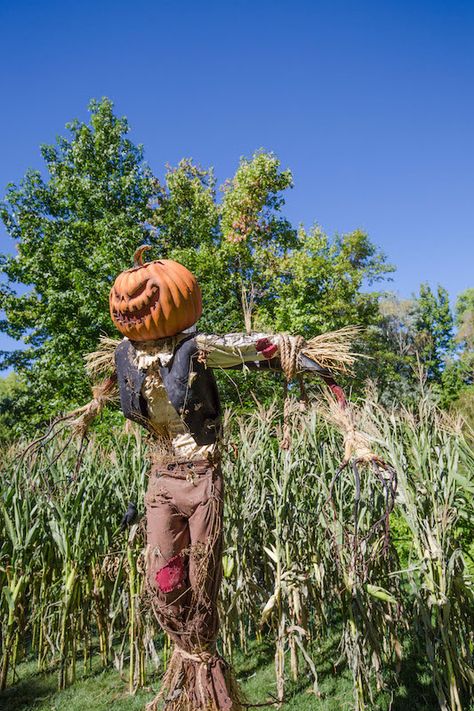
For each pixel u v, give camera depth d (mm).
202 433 2709
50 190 18984
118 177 19562
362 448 2496
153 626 4070
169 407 2758
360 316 18531
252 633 4891
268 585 4492
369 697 3592
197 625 2551
